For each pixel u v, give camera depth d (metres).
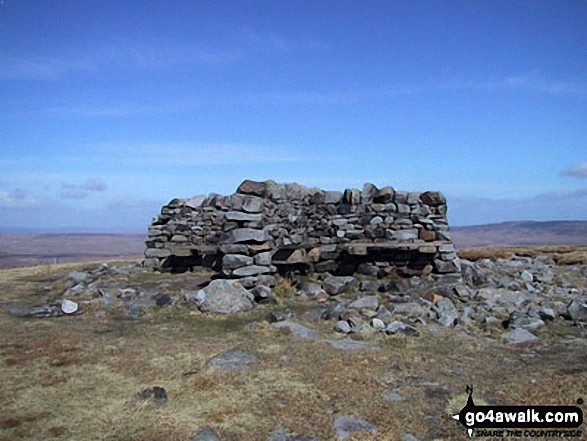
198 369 7.20
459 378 7.14
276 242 13.73
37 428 5.26
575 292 13.90
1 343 8.35
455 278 13.80
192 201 17.61
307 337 9.13
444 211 14.50
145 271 17.08
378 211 14.44
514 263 18.19
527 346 9.00
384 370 7.35
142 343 8.58
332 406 6.02
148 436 5.16
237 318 10.65
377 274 14.27
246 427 5.43
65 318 10.80
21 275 18.06
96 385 6.51
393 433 5.36
